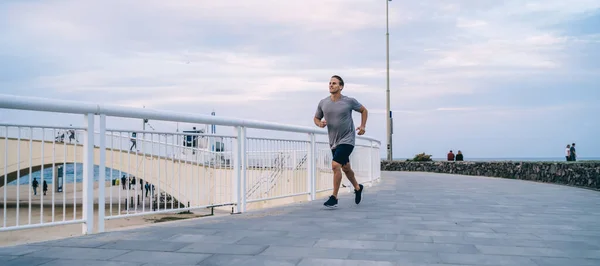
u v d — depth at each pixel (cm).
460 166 2061
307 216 555
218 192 564
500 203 733
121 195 453
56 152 411
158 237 405
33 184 495
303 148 745
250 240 391
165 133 498
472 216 563
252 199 612
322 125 652
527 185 1213
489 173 1808
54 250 350
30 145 388
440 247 365
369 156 1153
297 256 330
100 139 428
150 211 477
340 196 852
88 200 422
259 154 631
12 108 354
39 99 369
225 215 562
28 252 343
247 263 309
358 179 1024
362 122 657
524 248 365
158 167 489
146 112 454
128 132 460
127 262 312
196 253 340
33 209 625
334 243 379
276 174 668
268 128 633
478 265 308
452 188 1084
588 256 338
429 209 639
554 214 593
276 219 527
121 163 452
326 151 837
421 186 1150
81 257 327
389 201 757
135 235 415
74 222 413
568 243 387
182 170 516
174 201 505
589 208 665
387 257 329
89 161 420
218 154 564
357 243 379
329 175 848
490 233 435
